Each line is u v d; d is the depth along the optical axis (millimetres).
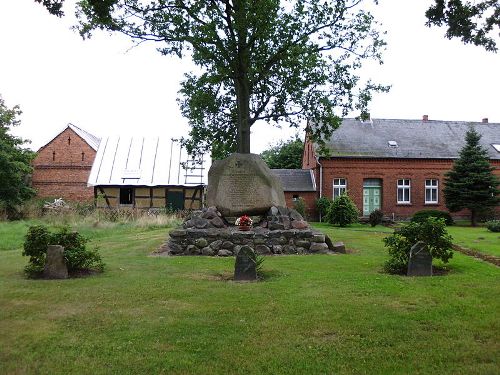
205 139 24875
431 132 40375
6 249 15258
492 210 34781
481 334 5836
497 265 11492
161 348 5395
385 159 37469
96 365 4949
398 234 10438
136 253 13625
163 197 34719
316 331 5945
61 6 7559
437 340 5629
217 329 6035
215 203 14992
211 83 20688
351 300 7410
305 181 38125
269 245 13414
